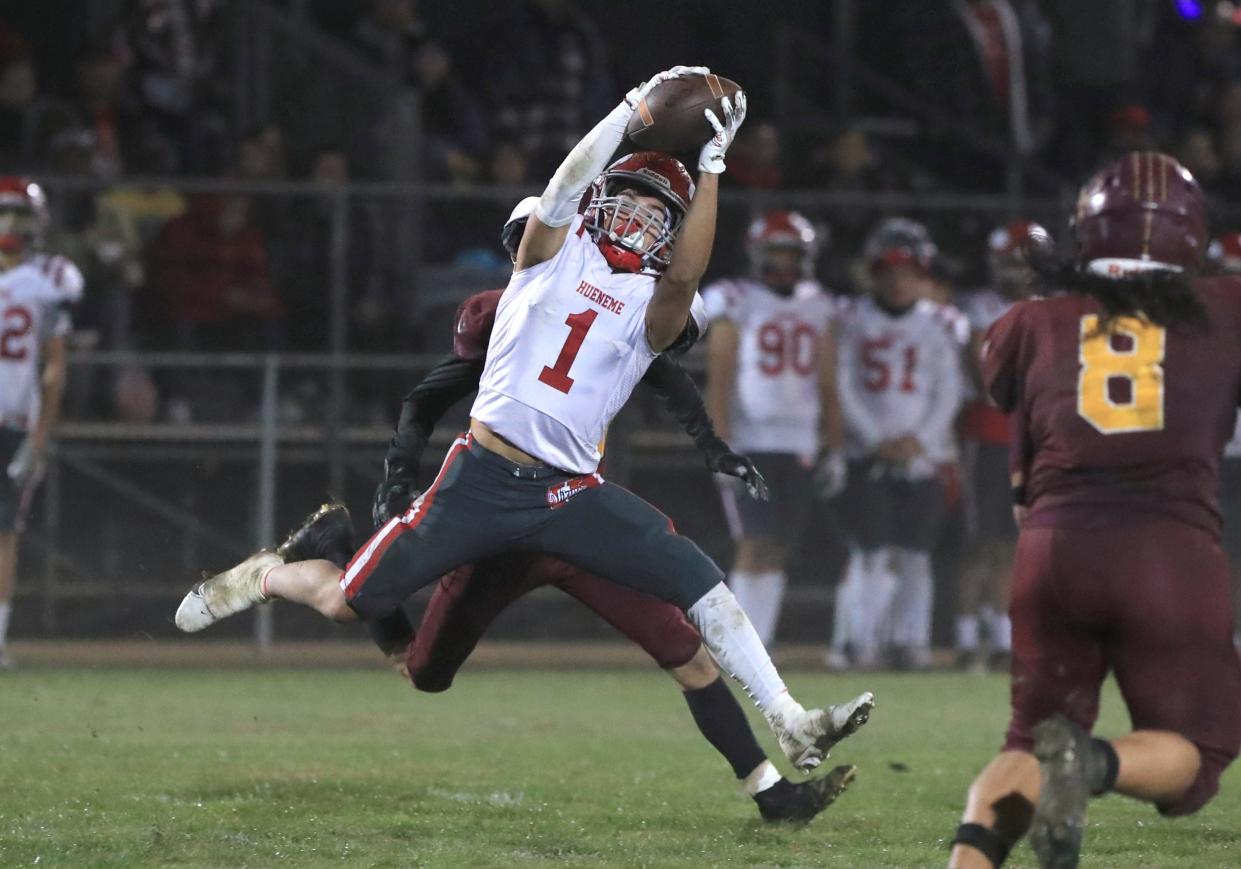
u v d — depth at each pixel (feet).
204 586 55.77
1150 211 42.88
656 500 126.11
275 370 126.11
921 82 174.70
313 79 150.71
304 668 113.91
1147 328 41.96
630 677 112.27
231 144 149.38
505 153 145.48
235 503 125.39
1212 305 42.27
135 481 124.47
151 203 126.11
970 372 122.62
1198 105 180.14
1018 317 43.68
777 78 175.63
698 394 54.54
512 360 50.62
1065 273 43.34
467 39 171.83
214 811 56.03
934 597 128.47
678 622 54.39
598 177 51.72
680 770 68.85
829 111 175.22
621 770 68.59
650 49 185.57
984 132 173.37
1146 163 43.68
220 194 126.72
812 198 131.85
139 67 148.46
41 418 108.27
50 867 46.47
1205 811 60.13
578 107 160.76
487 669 116.78
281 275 127.13
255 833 52.03
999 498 121.60
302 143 150.20
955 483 123.03
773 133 149.38
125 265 125.18
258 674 109.29
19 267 107.34
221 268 126.21
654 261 51.29
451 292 128.06
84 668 110.52
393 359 127.34
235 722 83.66
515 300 51.01
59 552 123.54
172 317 125.80
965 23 173.68
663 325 51.01
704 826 55.21
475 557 50.98
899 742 81.41
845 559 128.67
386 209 128.57
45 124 140.36
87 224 125.18
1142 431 41.27
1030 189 164.76
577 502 51.11
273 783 62.54
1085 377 42.04
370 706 92.53
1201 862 50.39
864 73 174.50
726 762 71.46
